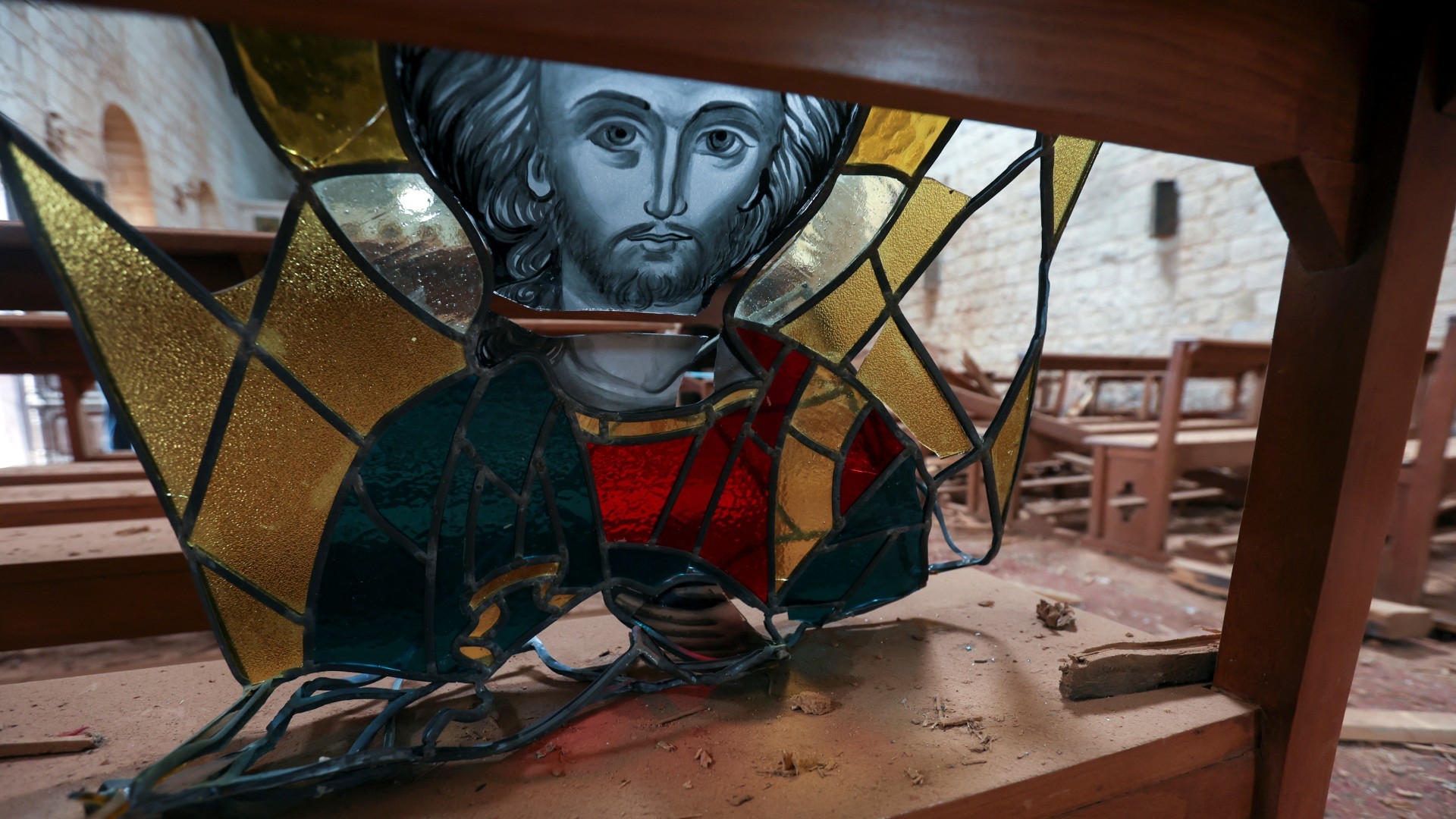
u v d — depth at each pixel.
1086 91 0.64
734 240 0.89
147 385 0.65
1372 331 0.84
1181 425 3.61
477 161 0.75
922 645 1.16
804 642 1.17
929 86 0.57
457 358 0.77
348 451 0.74
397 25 0.44
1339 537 0.89
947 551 3.02
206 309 0.66
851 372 0.98
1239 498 3.89
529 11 0.46
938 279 7.23
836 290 0.94
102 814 0.64
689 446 0.92
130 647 2.18
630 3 0.48
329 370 0.72
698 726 0.90
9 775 0.76
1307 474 0.91
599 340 0.87
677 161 0.81
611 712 0.93
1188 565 2.51
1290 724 0.93
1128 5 0.65
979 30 0.59
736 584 1.01
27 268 1.45
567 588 0.91
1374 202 0.83
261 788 0.66
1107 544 2.98
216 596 0.73
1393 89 0.80
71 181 0.59
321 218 0.67
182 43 7.11
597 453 0.88
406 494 0.78
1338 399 0.88
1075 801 0.82
